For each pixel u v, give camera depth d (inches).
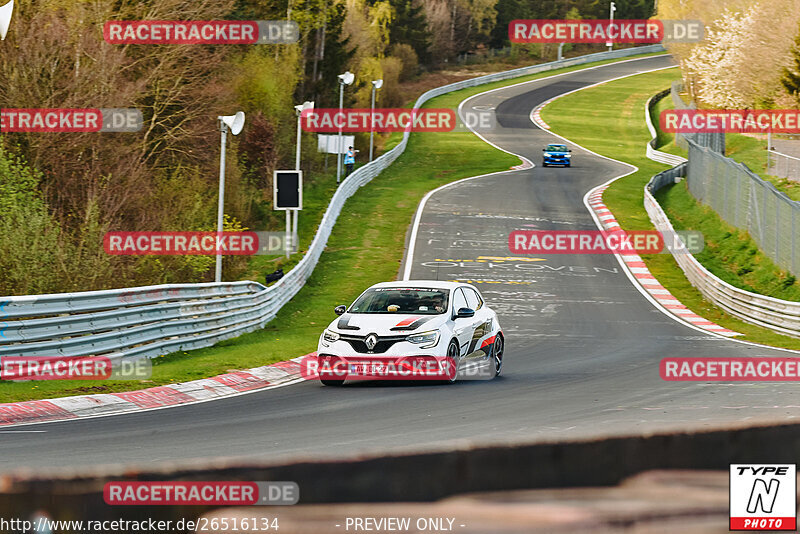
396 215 3516.2
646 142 6668.3
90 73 2396.7
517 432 741.9
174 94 2861.7
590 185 4448.8
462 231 3240.7
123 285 1680.6
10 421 852.0
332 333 1138.7
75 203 2182.6
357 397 1012.5
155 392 1035.9
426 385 1128.2
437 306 1195.9
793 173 3415.4
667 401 960.9
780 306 1908.2
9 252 1501.0
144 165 2468.0
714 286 2293.3
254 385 1154.7
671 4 6791.3
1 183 1785.2
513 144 6235.2
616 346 1628.9
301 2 4650.6
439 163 5280.5
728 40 4768.7
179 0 2824.8
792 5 3993.6
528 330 1862.7
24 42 2252.7
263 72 3543.3
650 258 2886.3
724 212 3166.8
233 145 2992.1
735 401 963.3
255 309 1785.2
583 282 2532.0
